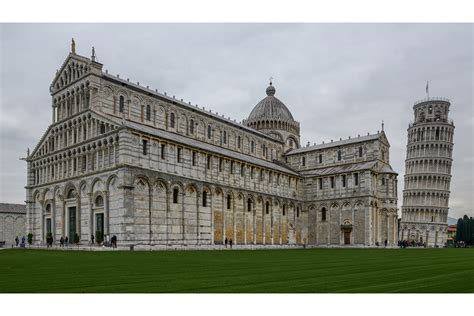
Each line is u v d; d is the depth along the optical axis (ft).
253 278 87.04
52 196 280.92
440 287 73.82
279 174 362.74
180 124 326.44
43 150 298.76
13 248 244.01
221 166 296.92
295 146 465.47
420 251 241.76
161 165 249.75
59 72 290.56
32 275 91.09
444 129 557.74
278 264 125.70
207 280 83.35
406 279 85.56
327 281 82.53
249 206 322.34
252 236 320.91
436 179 552.00
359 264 126.52
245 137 395.14
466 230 593.01
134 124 259.39
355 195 358.43
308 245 379.35
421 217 548.72
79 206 256.93
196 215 268.62
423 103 572.92
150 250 212.02
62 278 85.66
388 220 366.43
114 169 232.53
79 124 267.39
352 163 387.14
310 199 389.19
